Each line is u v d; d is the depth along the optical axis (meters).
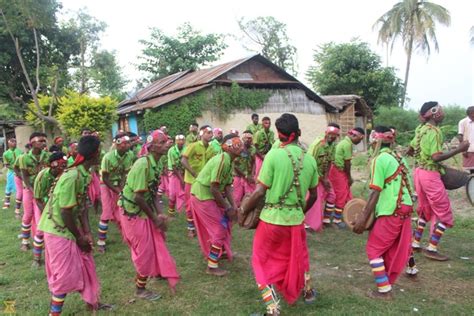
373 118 27.19
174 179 8.72
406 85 31.64
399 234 4.44
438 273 5.23
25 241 6.79
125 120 20.48
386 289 4.48
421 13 29.88
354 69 30.28
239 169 8.21
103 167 6.40
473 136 9.49
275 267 4.07
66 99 18.64
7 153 10.57
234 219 5.28
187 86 19.41
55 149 6.59
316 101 21.20
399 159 4.43
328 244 6.62
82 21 28.66
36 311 4.49
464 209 8.48
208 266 5.45
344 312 4.23
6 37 25.05
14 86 27.80
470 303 4.39
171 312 4.41
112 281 5.32
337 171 7.51
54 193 4.00
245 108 19.22
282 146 4.11
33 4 23.06
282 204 3.99
